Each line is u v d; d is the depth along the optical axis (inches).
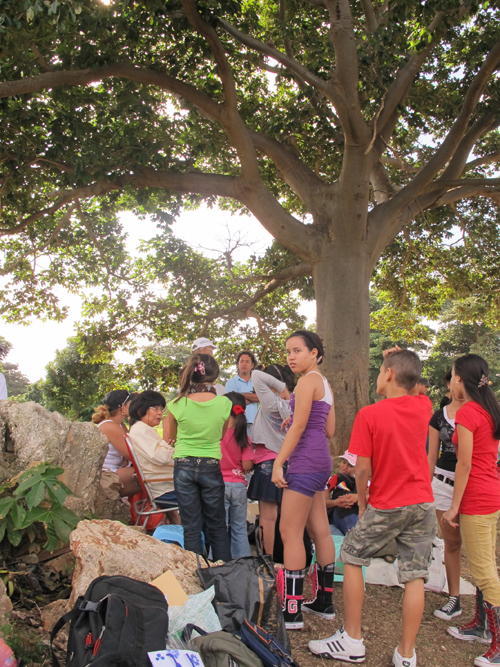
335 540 173.3
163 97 406.9
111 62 293.3
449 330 1407.5
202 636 99.7
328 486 194.5
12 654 98.7
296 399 132.3
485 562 126.4
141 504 184.2
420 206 382.6
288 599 133.6
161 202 419.8
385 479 117.3
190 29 310.0
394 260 575.5
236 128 316.2
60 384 951.6
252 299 490.0
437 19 315.6
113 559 116.6
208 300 546.0
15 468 144.6
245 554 174.4
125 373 539.5
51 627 109.7
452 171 372.8
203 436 153.0
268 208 344.5
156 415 188.1
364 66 315.3
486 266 546.0
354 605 120.0
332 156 434.3
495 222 521.3
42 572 133.1
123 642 86.0
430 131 447.2
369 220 350.9
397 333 679.1
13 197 359.3
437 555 171.0
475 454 130.3
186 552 134.5
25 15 227.1
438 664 123.4
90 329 511.5
